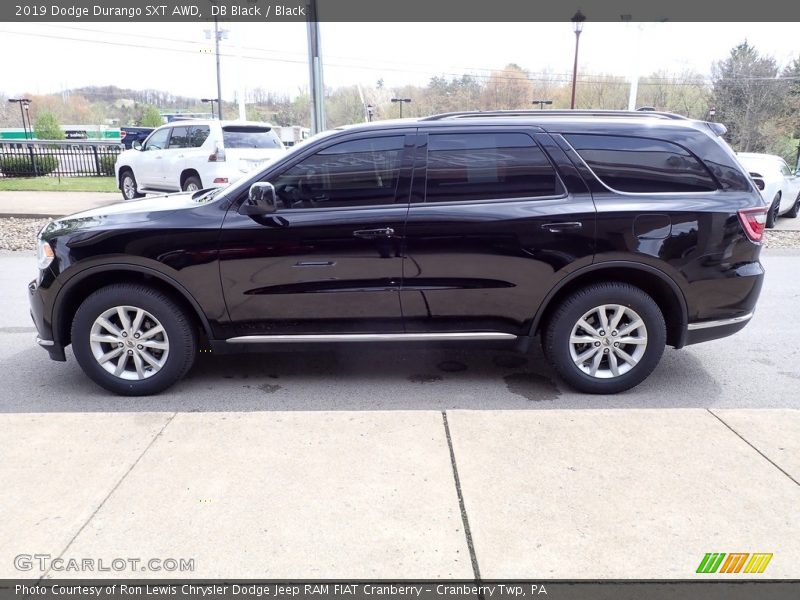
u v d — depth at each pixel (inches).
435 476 118.7
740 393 168.7
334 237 153.6
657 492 113.3
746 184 158.6
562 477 118.1
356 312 158.9
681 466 121.8
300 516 106.8
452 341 162.6
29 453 127.3
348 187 156.1
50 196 640.4
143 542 100.4
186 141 491.2
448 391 170.1
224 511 108.1
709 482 116.4
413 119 160.6
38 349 205.0
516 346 163.9
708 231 154.0
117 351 162.1
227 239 153.6
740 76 1991.9
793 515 106.8
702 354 201.0
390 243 153.8
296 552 98.0
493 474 119.3
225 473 120.0
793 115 1903.3
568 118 159.6
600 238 152.8
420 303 158.1
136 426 138.8
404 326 161.0
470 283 156.2
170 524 104.7
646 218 152.6
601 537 101.3
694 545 99.4
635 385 164.7
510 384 174.9
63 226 159.8
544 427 137.7
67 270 155.6
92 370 162.2
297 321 159.9
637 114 165.6
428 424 139.4
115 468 121.6
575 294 158.2
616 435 134.2
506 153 155.5
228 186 165.6
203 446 130.1
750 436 133.7
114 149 917.2
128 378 163.5
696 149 156.2
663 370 185.9
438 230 153.3
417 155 155.2
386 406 160.4
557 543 99.9
